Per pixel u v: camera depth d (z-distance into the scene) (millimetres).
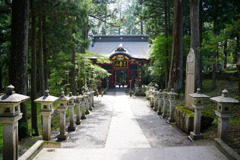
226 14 14031
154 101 10781
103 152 3416
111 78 29000
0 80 20062
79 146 5016
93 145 5090
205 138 5156
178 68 13039
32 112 7152
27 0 5863
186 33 21547
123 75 37562
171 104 7715
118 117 8938
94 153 3369
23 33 5844
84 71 15930
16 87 5820
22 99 2740
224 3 13445
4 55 12188
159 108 9641
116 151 3463
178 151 3432
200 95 5113
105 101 15180
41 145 3416
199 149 3492
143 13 19484
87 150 3498
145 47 31938
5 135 2680
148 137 5750
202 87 14023
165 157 3205
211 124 6379
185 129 6070
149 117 8922
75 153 3355
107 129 6738
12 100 2586
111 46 32188
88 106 9938
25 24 5871
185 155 3262
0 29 9164
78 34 13555
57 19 10102
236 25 6109
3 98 2611
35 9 7559
